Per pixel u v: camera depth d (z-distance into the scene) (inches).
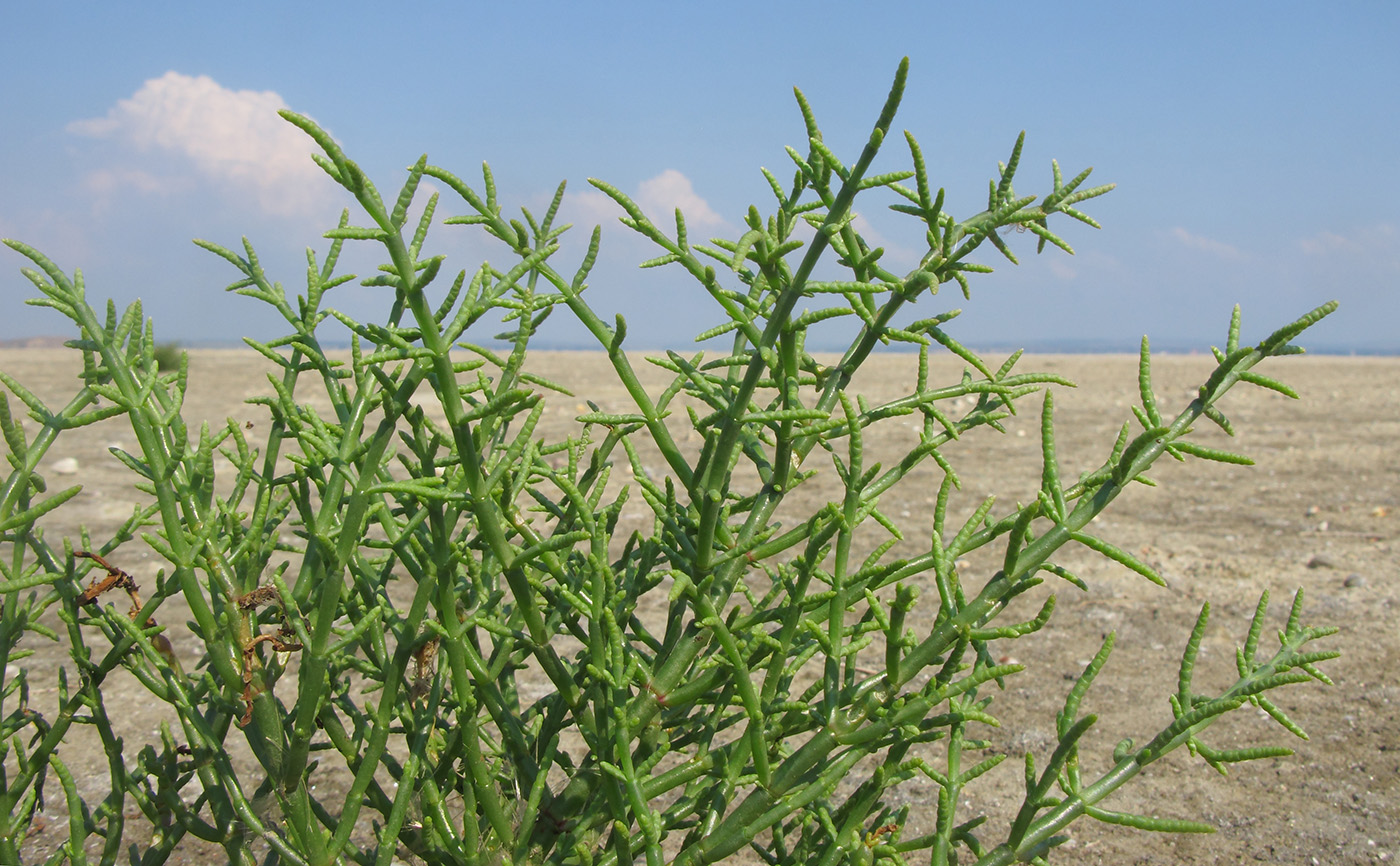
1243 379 54.4
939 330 58.4
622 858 59.9
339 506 63.6
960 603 55.4
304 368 67.1
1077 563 227.6
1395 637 170.9
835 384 60.5
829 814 66.5
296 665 150.0
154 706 139.3
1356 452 412.2
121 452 55.4
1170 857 105.5
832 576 61.6
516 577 56.9
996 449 408.5
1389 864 102.9
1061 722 59.7
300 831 57.4
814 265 53.2
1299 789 119.9
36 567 63.4
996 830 110.3
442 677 64.4
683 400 488.7
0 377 59.7
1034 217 55.7
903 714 55.3
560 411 481.1
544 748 67.8
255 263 65.9
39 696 140.8
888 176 51.3
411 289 50.2
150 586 192.1
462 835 64.0
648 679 58.3
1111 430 473.1
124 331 58.7
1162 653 167.0
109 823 63.5
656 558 71.8
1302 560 226.8
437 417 376.8
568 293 60.8
